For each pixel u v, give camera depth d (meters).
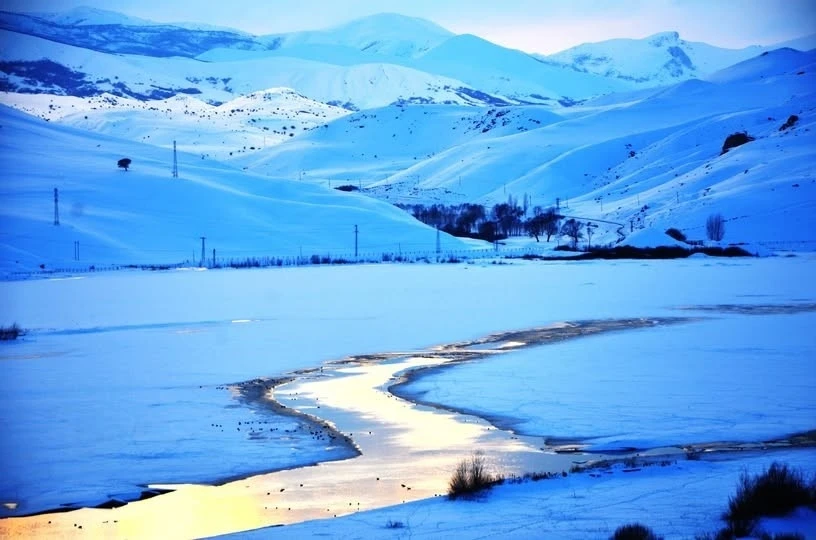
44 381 44.81
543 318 70.12
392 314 74.00
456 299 86.12
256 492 26.66
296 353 53.72
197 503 25.77
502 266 142.38
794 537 18.73
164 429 34.41
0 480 28.06
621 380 42.62
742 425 33.00
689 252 158.12
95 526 24.08
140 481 28.02
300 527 21.75
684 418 34.31
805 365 45.72
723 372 44.06
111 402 39.41
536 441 31.81
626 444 30.89
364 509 24.69
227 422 35.59
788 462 26.69
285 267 151.38
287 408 38.16
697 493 23.14
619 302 81.44
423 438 32.62
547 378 43.81
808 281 102.50
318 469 28.98
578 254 161.38
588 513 21.66
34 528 24.00
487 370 46.78
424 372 46.72
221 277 127.50
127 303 88.19
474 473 25.41
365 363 50.00
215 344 57.91
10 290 108.38
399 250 190.75
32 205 196.38
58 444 32.22
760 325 63.06
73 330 66.44
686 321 66.69
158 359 51.81
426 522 21.58
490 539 19.89
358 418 36.12
